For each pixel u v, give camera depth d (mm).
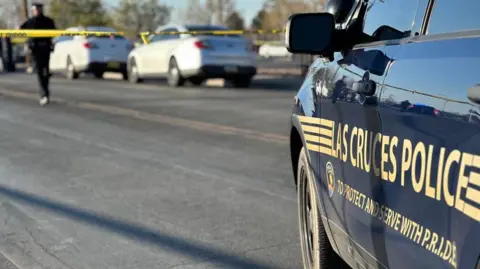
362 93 3191
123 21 56062
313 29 3791
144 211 6102
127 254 4992
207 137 9984
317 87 4105
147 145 9453
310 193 4309
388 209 2822
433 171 2408
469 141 2188
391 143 2801
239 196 6602
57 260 4875
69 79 23859
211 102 14281
